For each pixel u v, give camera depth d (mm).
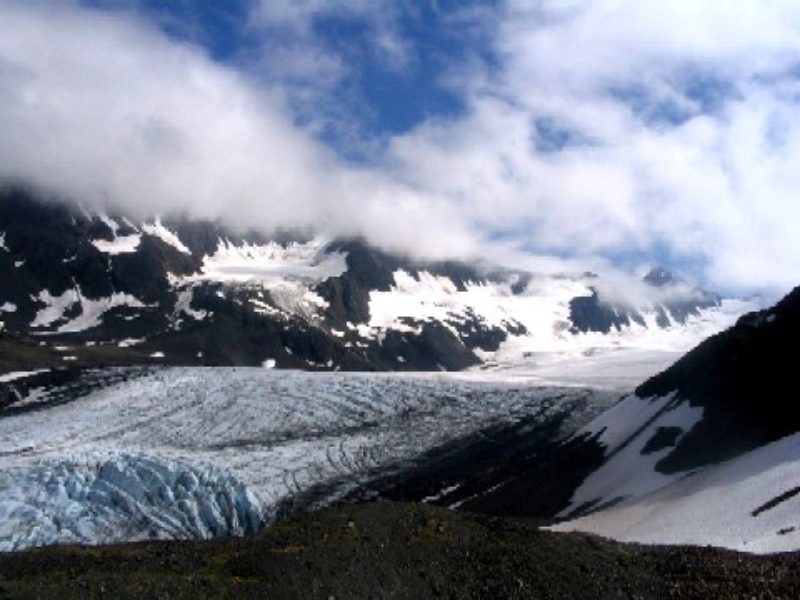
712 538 42188
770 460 53938
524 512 76688
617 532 52156
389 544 32281
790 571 30828
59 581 28672
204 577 29266
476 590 30047
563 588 29953
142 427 120500
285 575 29375
